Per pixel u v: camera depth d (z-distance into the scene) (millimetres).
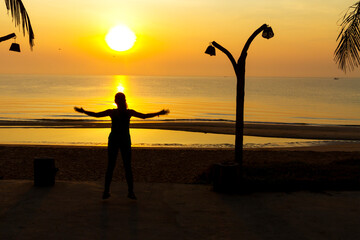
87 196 6070
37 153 13258
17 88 138125
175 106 60438
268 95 104250
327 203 5852
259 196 6242
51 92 108250
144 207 5559
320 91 135750
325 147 18078
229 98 87188
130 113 5750
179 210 5445
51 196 6016
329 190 6695
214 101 75188
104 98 79000
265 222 4969
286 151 14898
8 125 28078
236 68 7473
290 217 5172
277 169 8992
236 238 4398
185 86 198250
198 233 4543
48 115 40625
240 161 7551
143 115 5734
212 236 4453
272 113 48562
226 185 6395
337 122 38250
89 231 4547
